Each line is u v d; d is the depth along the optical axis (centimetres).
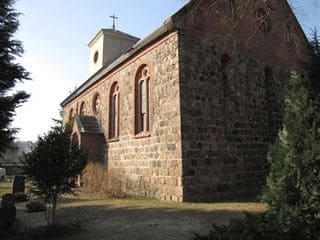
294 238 573
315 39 1627
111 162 2061
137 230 966
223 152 1567
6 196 1102
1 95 1455
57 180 1012
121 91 1995
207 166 1494
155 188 1577
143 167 1688
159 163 1559
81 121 2264
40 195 1038
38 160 1004
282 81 1916
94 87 2452
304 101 660
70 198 1709
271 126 1820
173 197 1451
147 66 1734
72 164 1034
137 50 1775
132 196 1703
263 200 654
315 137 623
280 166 646
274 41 1908
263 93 1820
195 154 1461
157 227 986
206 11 1037
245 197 1524
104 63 3011
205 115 1526
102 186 1744
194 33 1543
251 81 1766
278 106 1855
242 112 1691
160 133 1564
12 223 1073
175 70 1492
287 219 575
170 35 1545
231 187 1566
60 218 1200
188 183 1421
